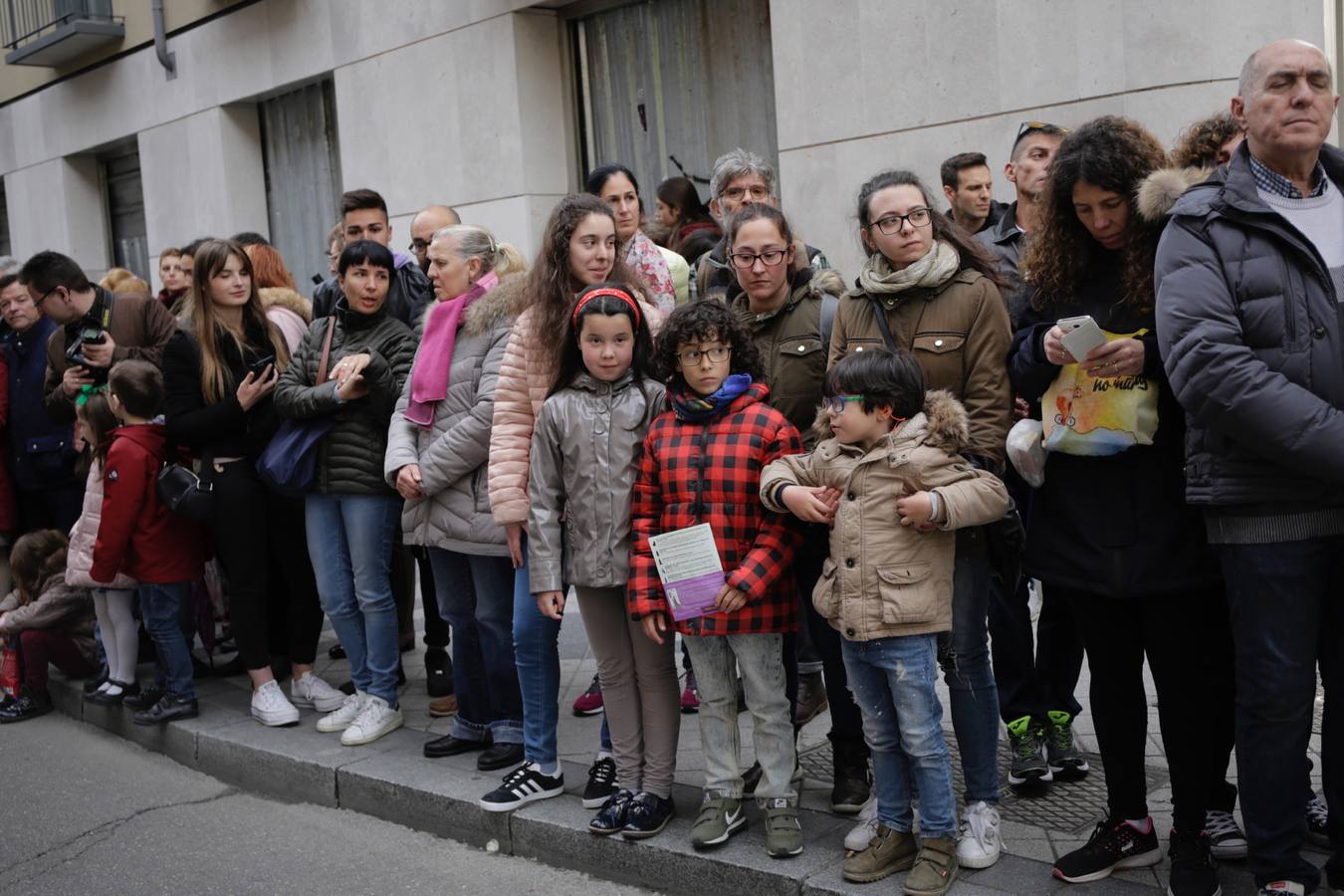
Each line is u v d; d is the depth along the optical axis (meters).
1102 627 3.22
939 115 6.51
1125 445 3.02
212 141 11.43
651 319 4.03
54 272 6.05
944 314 3.35
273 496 5.29
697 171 8.23
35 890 4.11
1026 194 4.20
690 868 3.57
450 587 4.56
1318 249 2.79
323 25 10.09
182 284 7.46
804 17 7.01
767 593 3.48
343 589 4.99
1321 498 2.77
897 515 3.15
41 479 6.47
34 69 13.72
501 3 8.64
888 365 3.13
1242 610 2.87
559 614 3.82
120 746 5.68
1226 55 5.61
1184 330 2.80
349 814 4.57
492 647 4.42
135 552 5.27
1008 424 3.31
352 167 10.02
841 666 3.71
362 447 4.83
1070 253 3.17
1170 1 5.68
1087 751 4.17
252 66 10.87
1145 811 3.27
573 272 3.92
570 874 3.87
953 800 3.26
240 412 5.09
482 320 4.33
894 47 6.64
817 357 3.81
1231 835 3.29
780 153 7.25
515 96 8.66
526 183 8.72
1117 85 5.87
